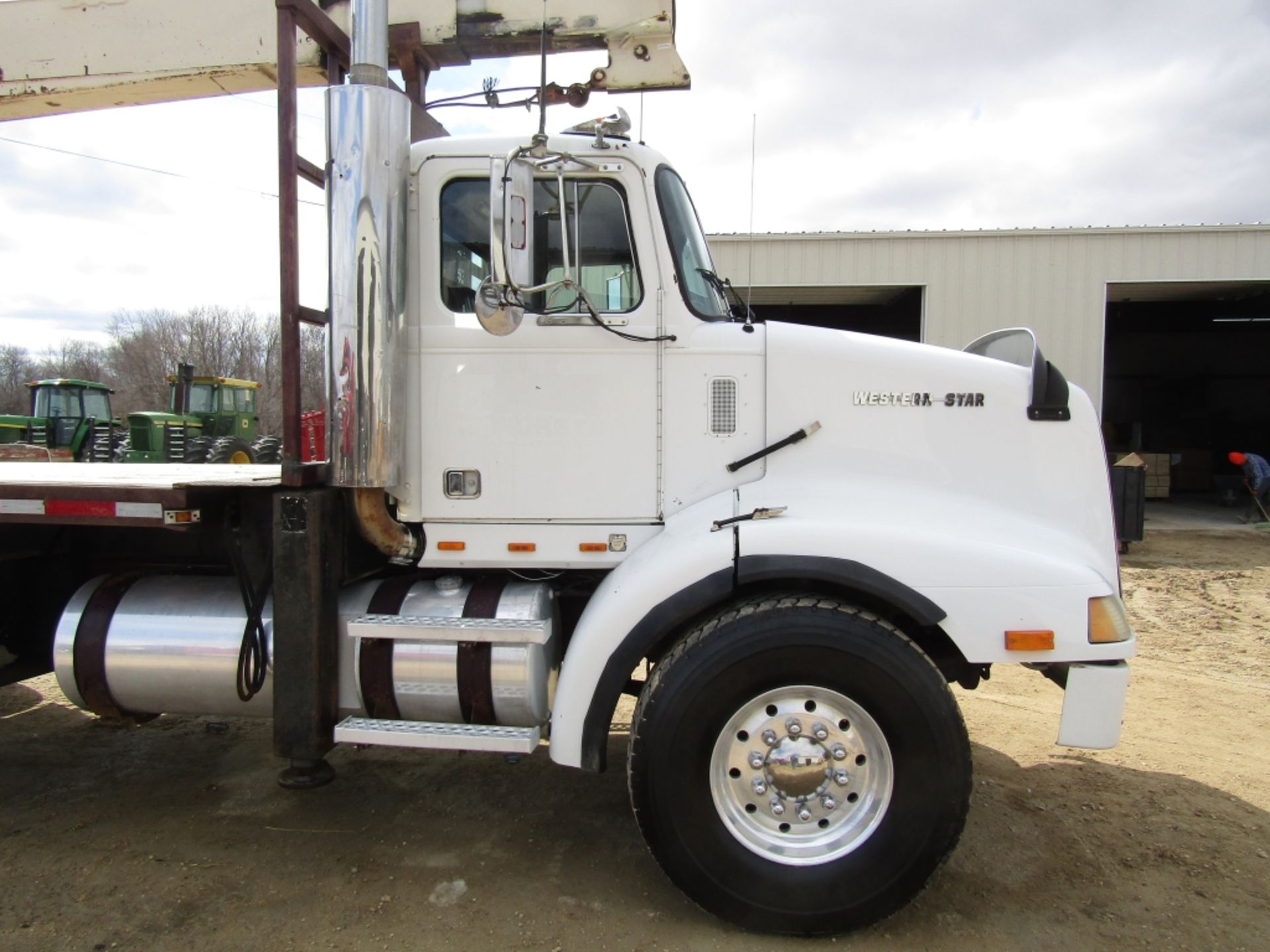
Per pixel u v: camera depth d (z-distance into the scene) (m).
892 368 2.86
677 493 2.86
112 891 2.68
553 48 3.38
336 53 3.00
